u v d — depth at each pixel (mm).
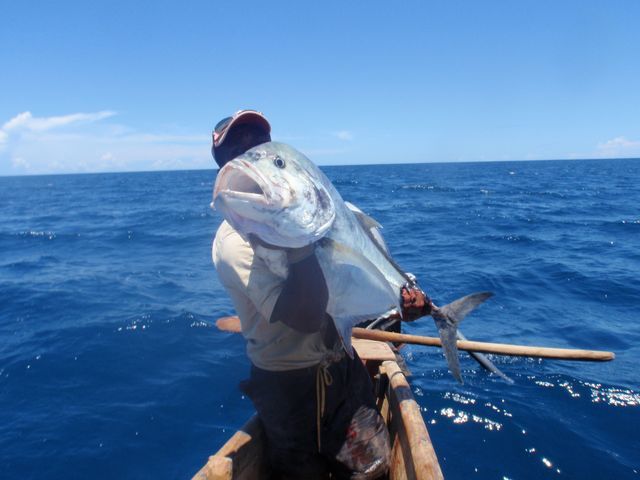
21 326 7906
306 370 2871
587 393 5367
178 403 5461
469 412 5027
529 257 12508
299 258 2398
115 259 13938
